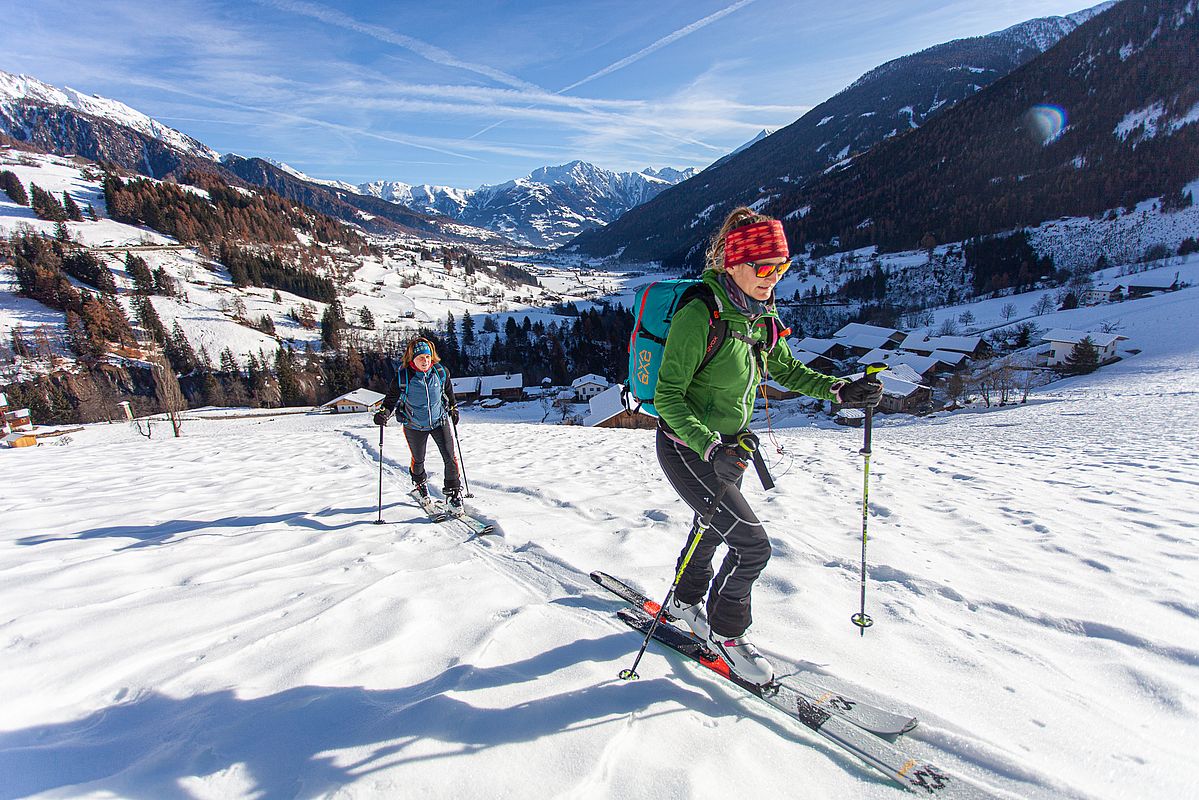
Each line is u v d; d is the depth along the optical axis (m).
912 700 2.15
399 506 5.48
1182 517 5.02
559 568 3.64
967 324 82.19
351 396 60.12
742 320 2.07
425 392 4.99
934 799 1.66
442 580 3.38
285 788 1.58
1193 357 44.88
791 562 3.79
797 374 2.51
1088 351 47.75
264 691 2.09
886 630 2.76
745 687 2.23
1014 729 1.99
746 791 1.67
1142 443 13.16
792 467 8.28
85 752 1.71
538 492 5.98
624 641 2.62
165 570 3.46
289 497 6.00
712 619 2.29
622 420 38.19
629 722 1.97
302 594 3.08
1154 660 2.45
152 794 1.54
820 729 1.97
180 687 2.09
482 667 2.29
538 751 1.78
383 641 2.51
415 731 1.83
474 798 1.57
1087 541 4.28
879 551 3.95
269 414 56.91
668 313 2.12
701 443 1.94
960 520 5.02
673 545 4.14
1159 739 1.92
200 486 6.73
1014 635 2.74
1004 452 11.84
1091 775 1.76
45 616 2.64
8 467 8.82
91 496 6.08
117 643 2.42
